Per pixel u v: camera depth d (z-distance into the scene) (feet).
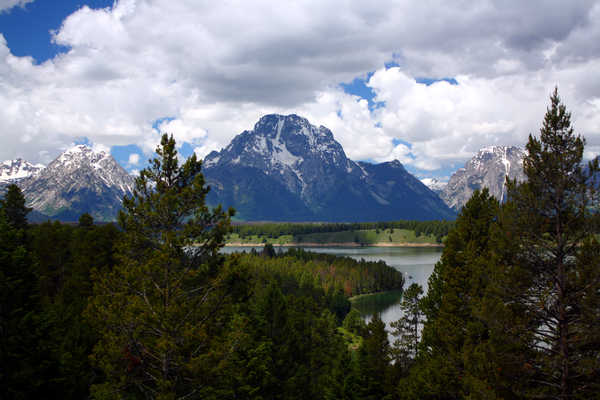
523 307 69.62
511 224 70.69
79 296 153.07
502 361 67.05
